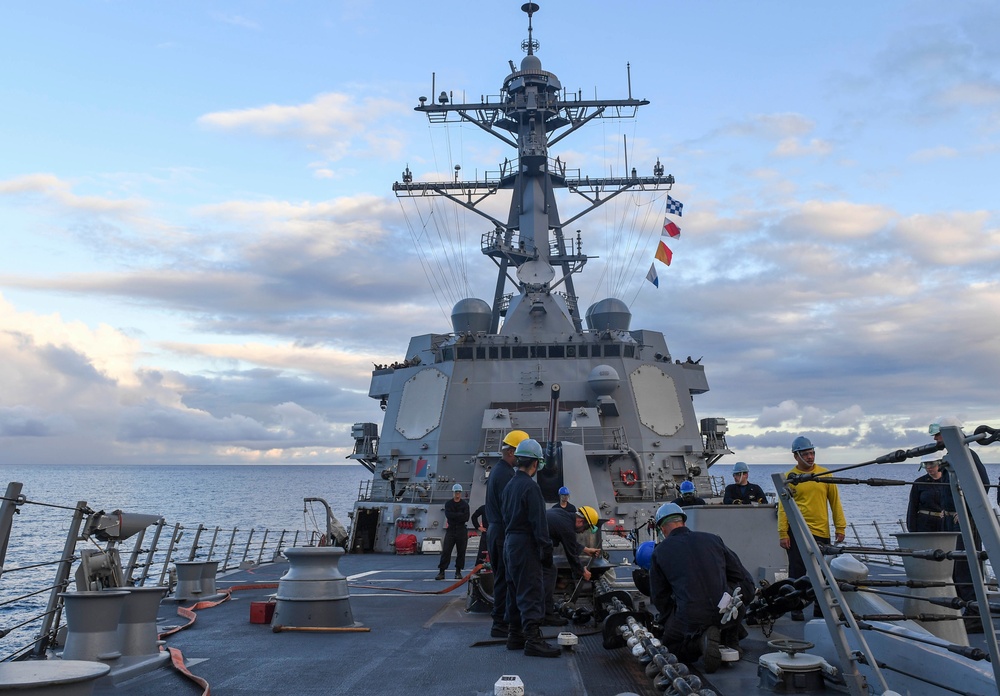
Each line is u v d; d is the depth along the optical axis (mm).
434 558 16984
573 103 23891
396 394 21047
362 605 9898
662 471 19234
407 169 24922
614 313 21812
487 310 22250
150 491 130750
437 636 7738
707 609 6066
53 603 7082
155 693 5527
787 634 7559
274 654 6859
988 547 3203
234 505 90375
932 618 4457
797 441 8219
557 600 9117
